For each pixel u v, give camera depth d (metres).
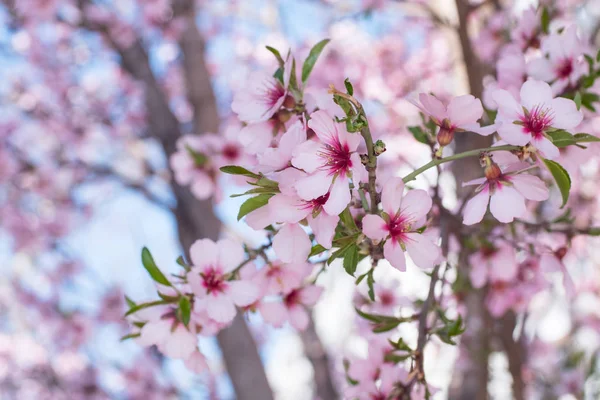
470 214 0.74
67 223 2.65
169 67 2.65
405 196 0.73
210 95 1.99
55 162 2.44
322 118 0.71
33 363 2.58
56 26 2.37
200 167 1.24
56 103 2.63
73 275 2.72
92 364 2.56
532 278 1.08
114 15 2.18
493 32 1.25
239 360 1.73
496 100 0.73
